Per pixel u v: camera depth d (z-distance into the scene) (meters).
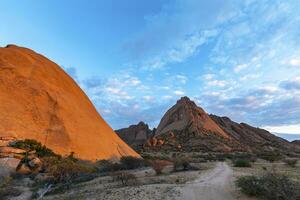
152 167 45.62
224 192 19.17
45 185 30.78
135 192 19.94
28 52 85.31
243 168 43.47
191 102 193.25
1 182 30.69
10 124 57.44
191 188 20.41
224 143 140.00
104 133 75.94
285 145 173.62
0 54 74.06
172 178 30.64
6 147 47.62
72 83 91.00
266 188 17.08
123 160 52.09
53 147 58.91
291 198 16.00
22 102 64.88
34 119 62.88
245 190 18.16
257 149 135.88
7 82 66.94
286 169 42.78
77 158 58.53
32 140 52.56
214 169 41.16
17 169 41.88
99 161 60.12
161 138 147.75
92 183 31.73
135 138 185.62
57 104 70.44
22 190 30.27
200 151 115.12
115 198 19.11
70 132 65.12
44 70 80.50
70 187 30.39
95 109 90.81
